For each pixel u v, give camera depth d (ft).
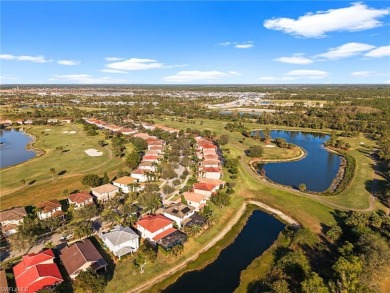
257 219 309.01
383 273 199.72
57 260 221.25
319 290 173.17
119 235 237.25
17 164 460.55
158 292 203.72
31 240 234.79
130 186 352.69
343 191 370.12
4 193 346.33
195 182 378.73
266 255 244.63
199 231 270.67
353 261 193.57
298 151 583.99
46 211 283.59
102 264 213.46
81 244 230.48
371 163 492.95
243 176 419.54
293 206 328.90
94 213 281.74
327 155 573.74
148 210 297.94
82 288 183.32
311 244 249.75
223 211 315.37
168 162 467.11
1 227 263.90
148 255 226.17
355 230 253.24
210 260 239.71
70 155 507.30
